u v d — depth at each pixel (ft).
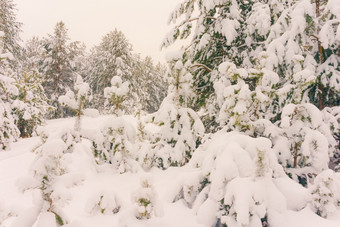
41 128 8.95
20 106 49.67
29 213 7.51
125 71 97.14
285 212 11.09
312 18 18.08
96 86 105.29
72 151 11.54
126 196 14.94
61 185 7.46
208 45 25.02
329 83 18.24
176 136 21.02
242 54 23.35
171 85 22.15
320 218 10.68
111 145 20.13
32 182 7.47
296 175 14.38
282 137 14.35
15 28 73.61
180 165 20.83
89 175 16.97
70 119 84.28
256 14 21.39
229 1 23.91
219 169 11.26
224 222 10.62
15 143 45.24
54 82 94.94
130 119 72.43
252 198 10.16
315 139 13.44
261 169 11.49
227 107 14.92
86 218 12.00
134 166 19.16
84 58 133.18
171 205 13.35
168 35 25.72
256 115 15.81
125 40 101.45
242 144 12.39
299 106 14.46
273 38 19.70
